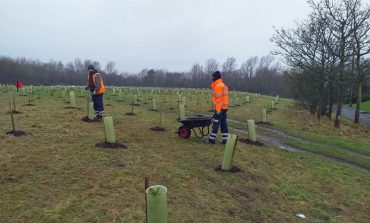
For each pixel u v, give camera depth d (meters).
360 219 6.38
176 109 23.45
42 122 11.58
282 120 22.53
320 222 5.90
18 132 9.34
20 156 7.18
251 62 109.50
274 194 6.90
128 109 19.34
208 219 5.25
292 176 8.58
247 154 9.99
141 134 11.15
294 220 5.77
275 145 13.17
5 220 4.47
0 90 38.00
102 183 6.06
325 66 22.70
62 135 9.61
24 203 5.00
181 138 11.08
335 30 21.58
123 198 5.52
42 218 4.60
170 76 112.56
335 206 6.88
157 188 3.98
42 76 97.88
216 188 6.64
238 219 5.43
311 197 7.09
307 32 25.17
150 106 23.69
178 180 6.74
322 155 12.71
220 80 10.43
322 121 25.34
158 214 3.93
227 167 7.74
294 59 25.12
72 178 6.17
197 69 112.69
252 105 32.91
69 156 7.51
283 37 25.05
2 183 5.67
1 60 90.69
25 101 21.67
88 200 5.29
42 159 7.11
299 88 29.33
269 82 101.56
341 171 10.03
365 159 12.90
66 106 17.98
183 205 5.60
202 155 8.98
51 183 5.85
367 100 73.31
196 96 40.31
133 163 7.50
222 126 10.79
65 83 101.50
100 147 8.54
